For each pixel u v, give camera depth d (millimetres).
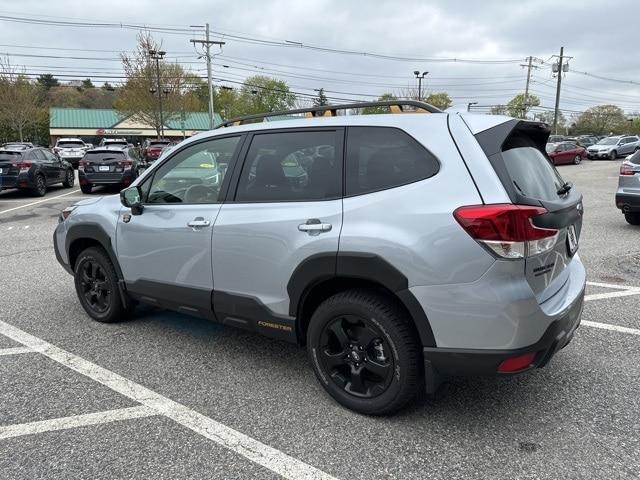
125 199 3986
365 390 3072
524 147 3078
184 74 46031
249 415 3107
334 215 2979
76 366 3801
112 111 65500
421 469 2582
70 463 2660
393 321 2842
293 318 3244
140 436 2898
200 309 3771
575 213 3092
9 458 2703
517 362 2625
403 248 2707
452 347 2686
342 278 3006
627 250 7426
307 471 2582
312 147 3211
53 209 12836
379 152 2961
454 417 3051
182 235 3727
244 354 4008
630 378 3502
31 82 55281
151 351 4070
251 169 3463
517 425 2955
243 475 2557
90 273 4723
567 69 52125
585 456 2656
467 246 2574
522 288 2572
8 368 3768
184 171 3814
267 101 79000
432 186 2727
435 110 2984
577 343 4094
